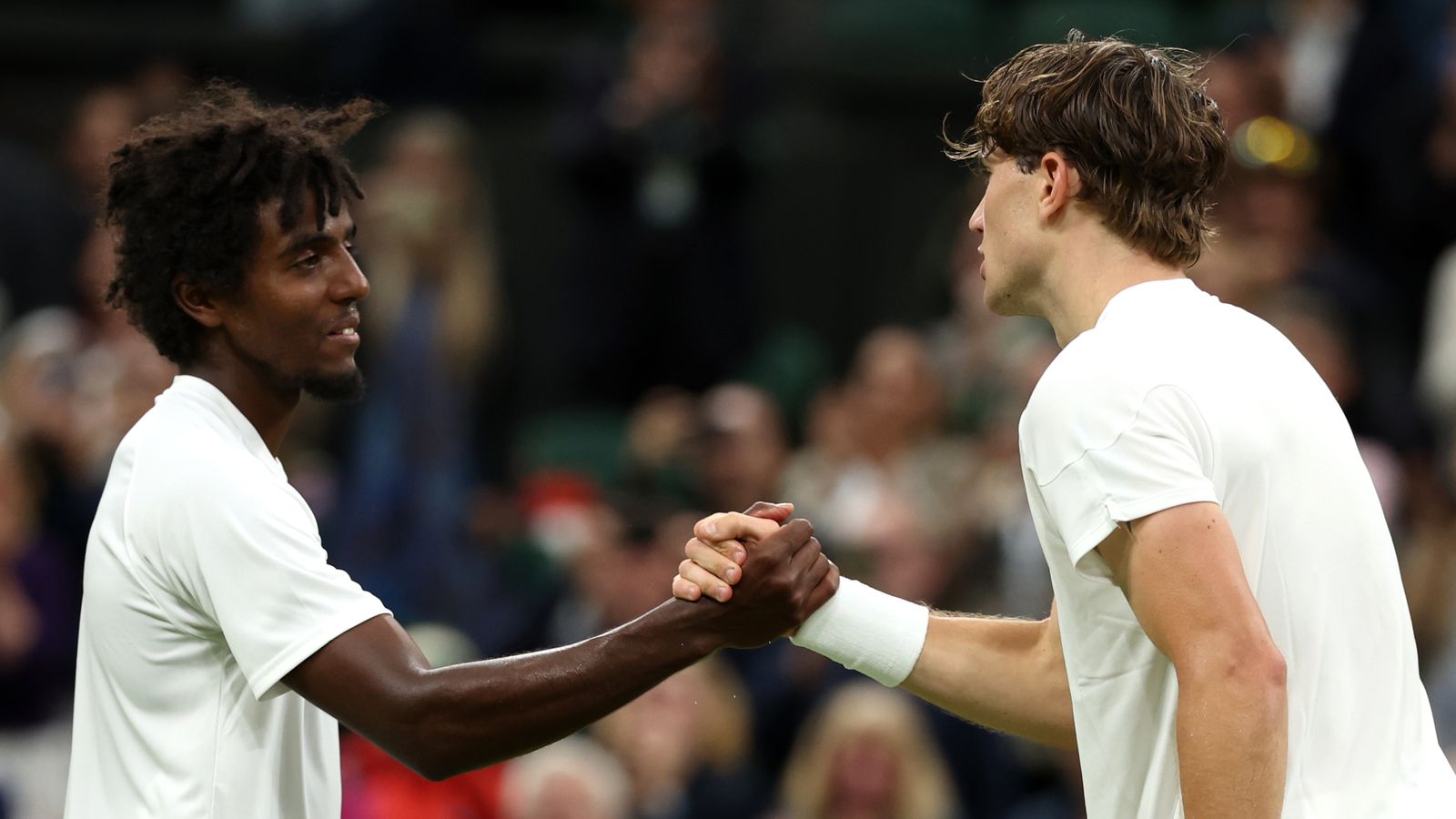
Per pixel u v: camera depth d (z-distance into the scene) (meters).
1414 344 27.58
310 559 9.52
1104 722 9.81
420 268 25.84
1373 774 9.38
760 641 10.45
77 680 10.14
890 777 19.92
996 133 10.17
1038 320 26.27
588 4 32.34
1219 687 8.76
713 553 10.32
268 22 31.81
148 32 30.77
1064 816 20.86
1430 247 27.70
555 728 9.61
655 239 27.58
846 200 30.14
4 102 30.44
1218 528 8.95
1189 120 9.88
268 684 9.35
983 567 22.53
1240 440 9.27
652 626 10.05
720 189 27.91
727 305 27.89
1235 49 27.47
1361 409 24.89
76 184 28.36
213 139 9.81
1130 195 9.80
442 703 9.34
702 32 27.83
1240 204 25.67
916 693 11.63
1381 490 23.08
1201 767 8.77
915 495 24.09
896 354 25.25
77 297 27.22
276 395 10.09
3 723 21.39
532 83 31.08
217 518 9.45
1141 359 9.29
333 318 9.99
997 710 11.48
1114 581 9.47
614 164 27.61
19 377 23.03
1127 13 31.77
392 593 23.72
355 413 25.59
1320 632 9.39
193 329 10.00
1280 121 26.12
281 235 9.81
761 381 27.86
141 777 9.70
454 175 26.44
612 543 22.66
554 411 28.75
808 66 30.86
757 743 21.78
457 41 29.89
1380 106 27.62
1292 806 9.26
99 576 9.82
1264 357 9.59
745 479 23.75
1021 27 32.16
